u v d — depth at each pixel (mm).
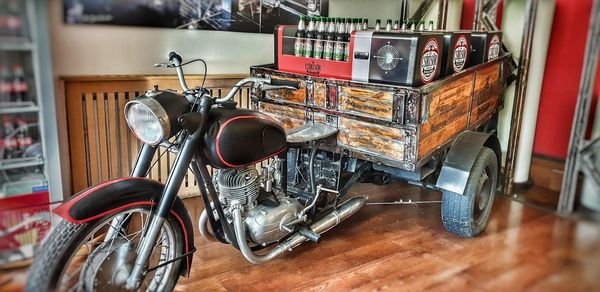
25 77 1436
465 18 3932
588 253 1971
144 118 1649
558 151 3080
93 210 1551
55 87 1535
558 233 2145
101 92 2588
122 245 1771
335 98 2369
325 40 2443
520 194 3020
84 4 2328
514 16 3291
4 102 1409
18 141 1508
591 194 2107
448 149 2627
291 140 2148
